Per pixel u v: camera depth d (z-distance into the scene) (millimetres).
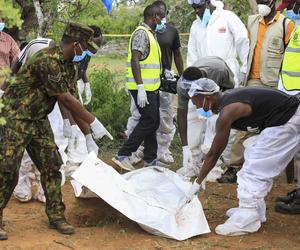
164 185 6141
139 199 5605
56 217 5609
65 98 5156
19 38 8844
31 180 6602
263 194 5641
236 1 13172
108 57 15891
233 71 7828
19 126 5250
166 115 8508
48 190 5570
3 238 5312
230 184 7555
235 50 7863
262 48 7668
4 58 7090
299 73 6289
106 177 5613
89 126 5492
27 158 6469
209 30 7773
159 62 7777
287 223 6090
